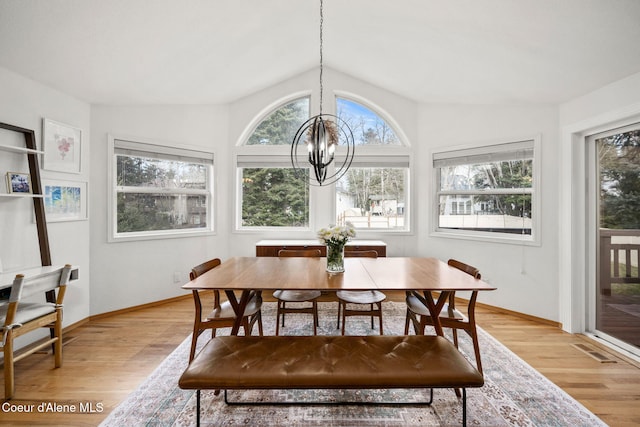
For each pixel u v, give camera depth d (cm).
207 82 340
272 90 409
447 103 374
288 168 416
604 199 259
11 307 176
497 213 339
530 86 276
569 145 274
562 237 281
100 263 308
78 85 270
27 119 241
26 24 194
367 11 266
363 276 205
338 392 185
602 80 235
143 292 337
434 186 389
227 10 247
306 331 273
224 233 405
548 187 294
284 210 419
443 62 296
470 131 355
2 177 222
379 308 243
